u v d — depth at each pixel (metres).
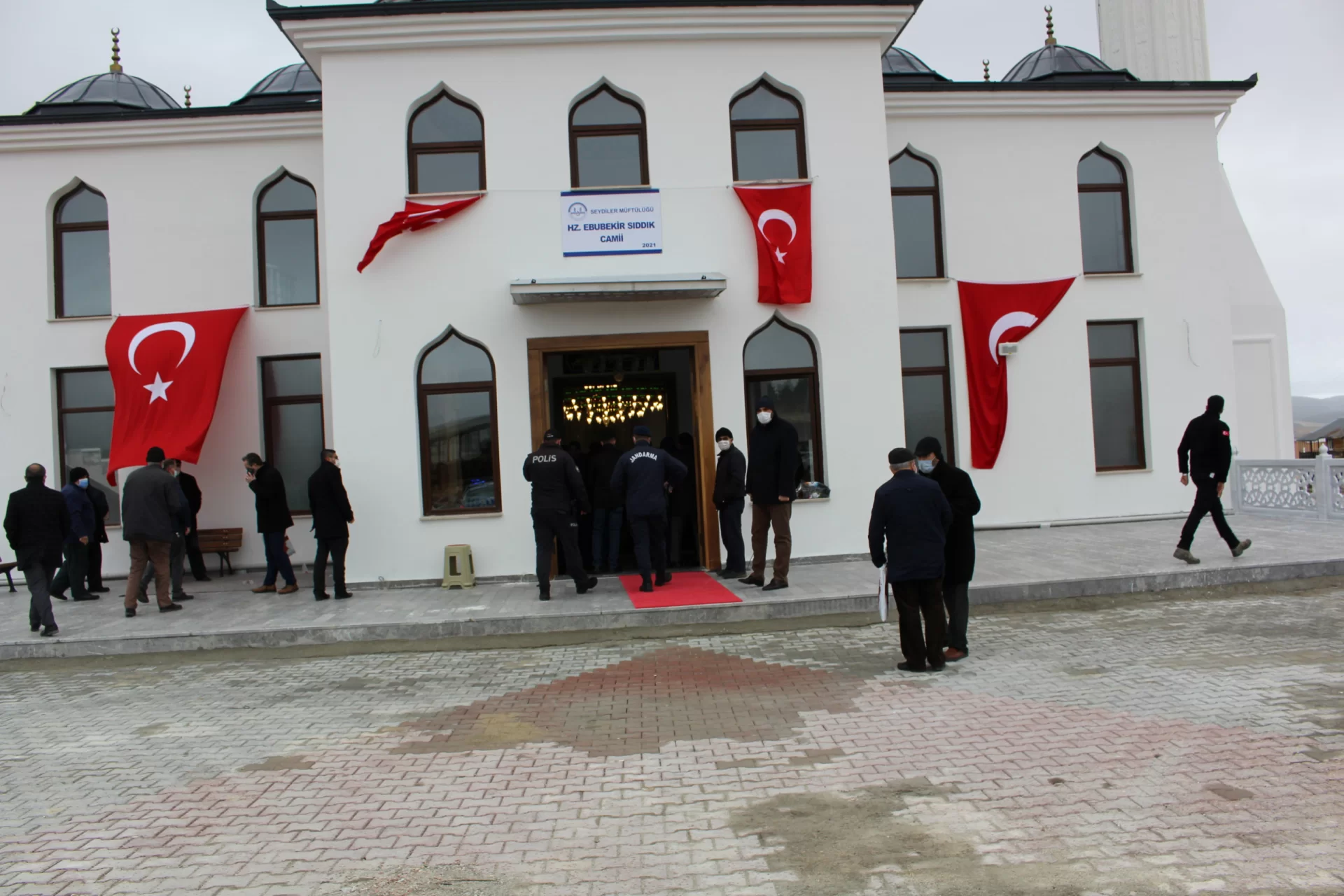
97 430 13.62
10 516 9.12
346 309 11.12
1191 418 14.66
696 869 3.74
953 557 7.25
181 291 13.48
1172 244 14.73
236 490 13.41
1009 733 5.31
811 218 11.48
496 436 11.17
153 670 8.32
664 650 8.20
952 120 14.36
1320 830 3.80
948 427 14.35
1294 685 5.96
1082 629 8.12
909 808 4.27
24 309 13.43
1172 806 4.13
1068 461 14.34
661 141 11.42
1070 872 3.54
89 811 4.71
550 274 11.22
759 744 5.38
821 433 11.52
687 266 11.35
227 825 4.45
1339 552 10.18
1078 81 14.27
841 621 8.98
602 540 11.96
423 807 4.59
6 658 8.80
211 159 13.59
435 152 11.44
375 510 11.05
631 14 11.22
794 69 11.61
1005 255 14.41
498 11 11.04
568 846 4.04
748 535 11.30
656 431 13.23
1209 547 11.02
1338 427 31.75
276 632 8.86
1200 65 18.91
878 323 11.55
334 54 11.23
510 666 7.88
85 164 13.51
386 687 7.31
